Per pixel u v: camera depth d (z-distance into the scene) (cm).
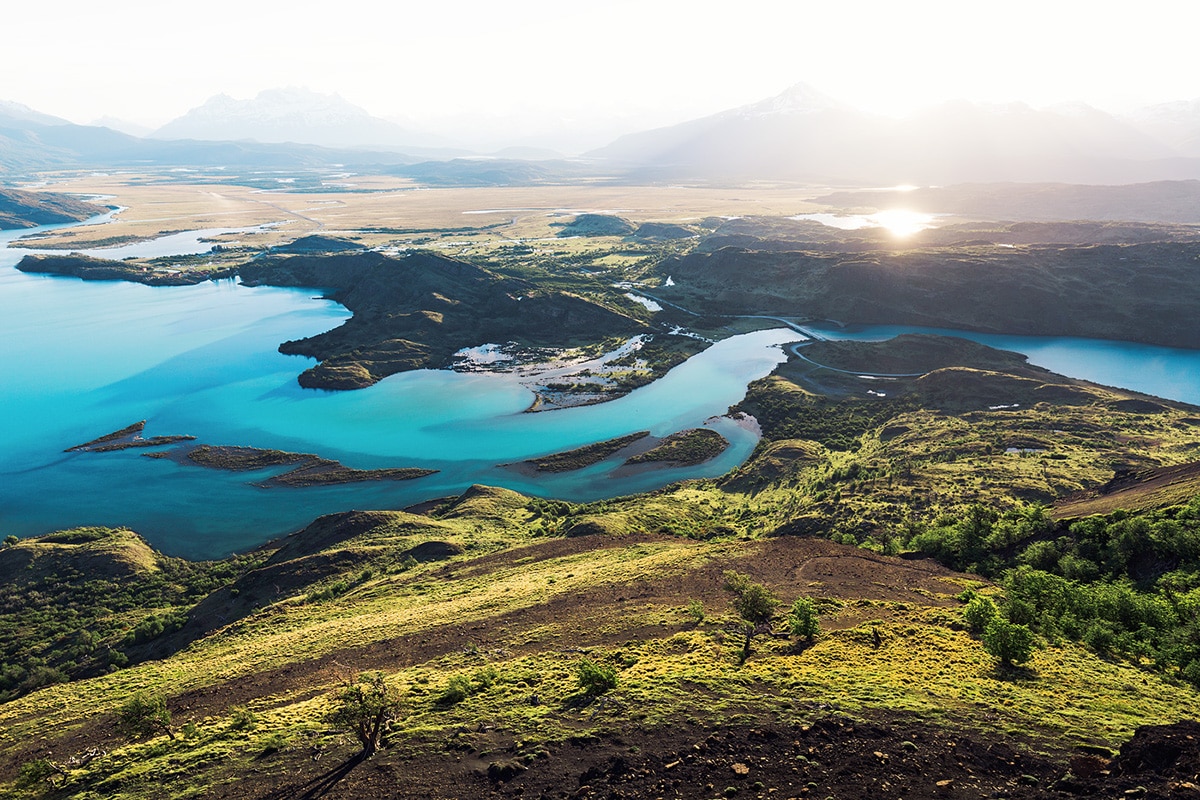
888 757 2853
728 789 2692
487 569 8712
